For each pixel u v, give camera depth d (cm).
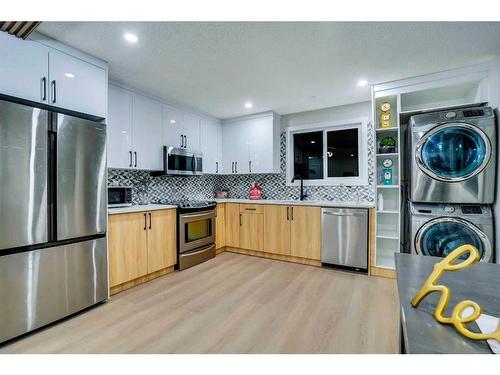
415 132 266
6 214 172
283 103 363
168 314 214
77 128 212
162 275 307
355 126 375
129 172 334
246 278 297
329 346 169
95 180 225
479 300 81
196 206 345
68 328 194
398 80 282
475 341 60
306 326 194
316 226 338
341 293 254
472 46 213
